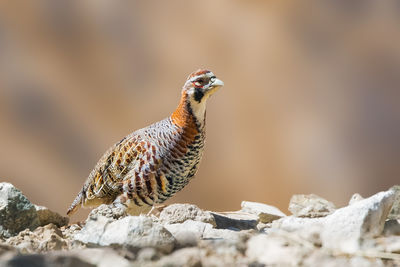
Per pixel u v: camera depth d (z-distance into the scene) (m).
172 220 7.47
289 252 5.35
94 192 8.15
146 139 7.82
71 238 7.04
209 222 7.46
